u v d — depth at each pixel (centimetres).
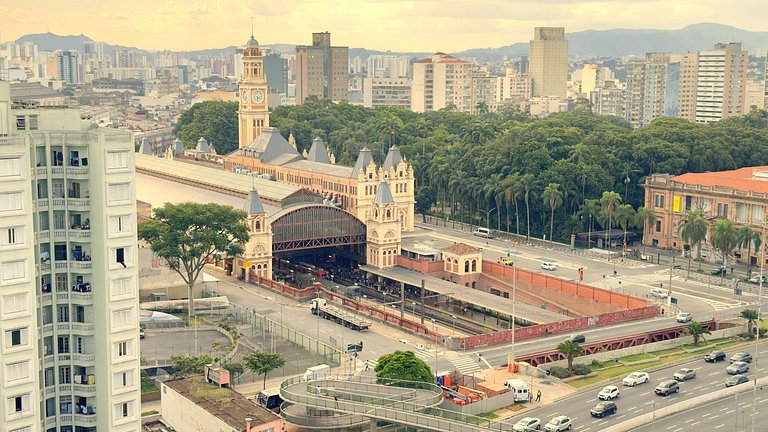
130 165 13225
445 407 17838
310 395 16925
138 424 13638
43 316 13112
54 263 13138
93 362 13338
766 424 17538
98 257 13162
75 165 13138
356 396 16788
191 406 16525
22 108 14038
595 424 17550
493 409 18400
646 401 18838
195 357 19400
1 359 12388
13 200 12356
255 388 19188
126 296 13350
